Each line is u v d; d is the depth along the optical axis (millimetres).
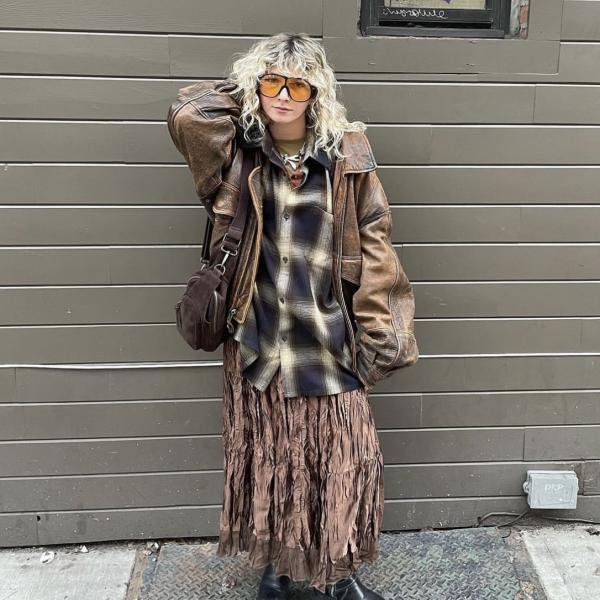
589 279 2270
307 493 1816
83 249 2146
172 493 2344
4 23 1979
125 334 2215
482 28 2135
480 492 2408
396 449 2354
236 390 1818
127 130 2080
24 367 2209
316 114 1630
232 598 2102
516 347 2303
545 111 2145
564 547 2326
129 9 2002
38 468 2289
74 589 2148
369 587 2135
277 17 2033
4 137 2049
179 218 2150
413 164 2152
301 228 1673
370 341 1719
